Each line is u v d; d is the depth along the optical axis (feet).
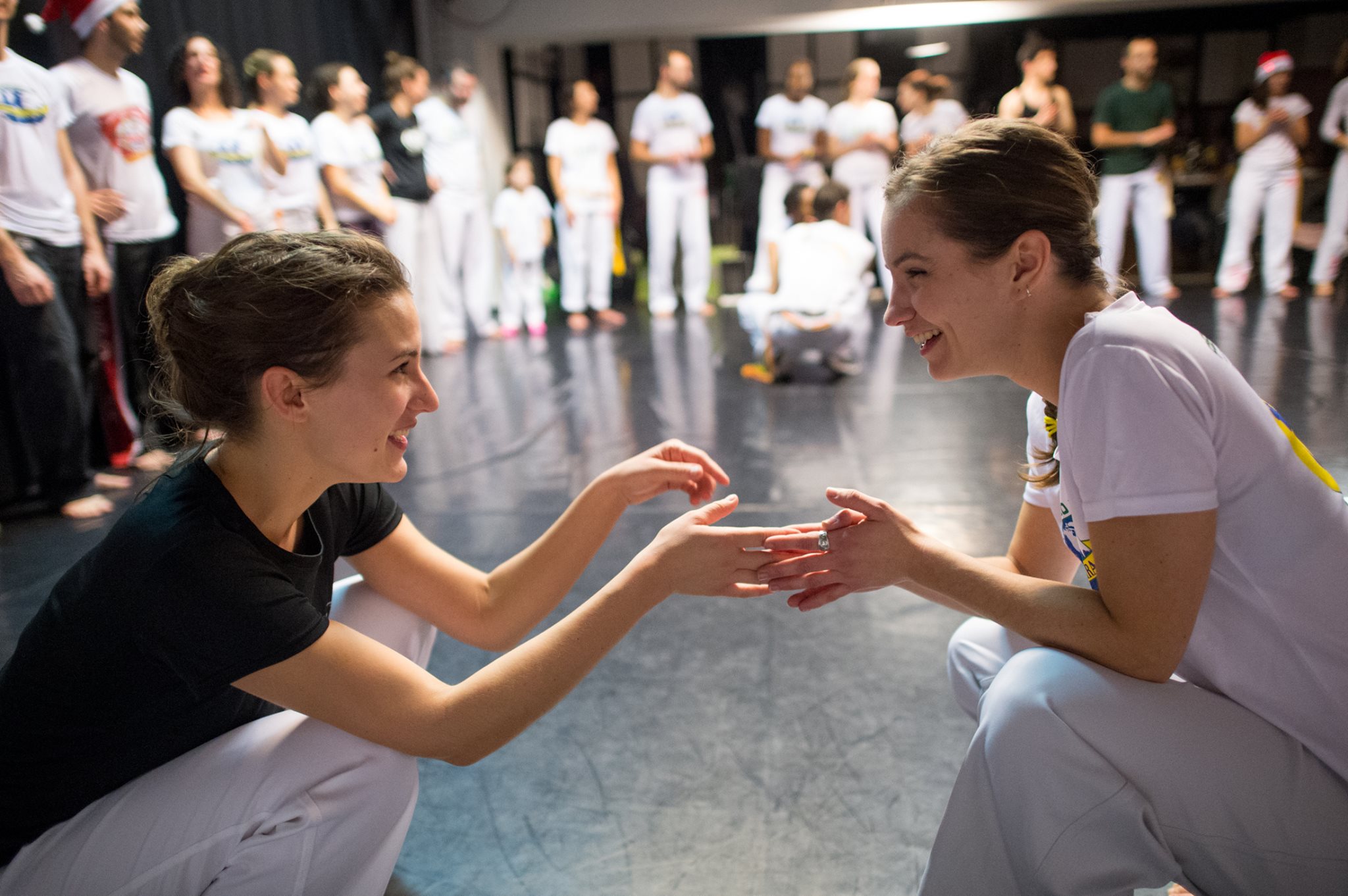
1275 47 29.25
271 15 18.37
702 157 24.90
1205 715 3.22
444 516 10.50
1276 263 23.35
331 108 19.10
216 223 14.39
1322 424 12.03
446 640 7.45
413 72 20.21
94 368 11.98
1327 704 3.18
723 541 3.75
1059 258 3.30
